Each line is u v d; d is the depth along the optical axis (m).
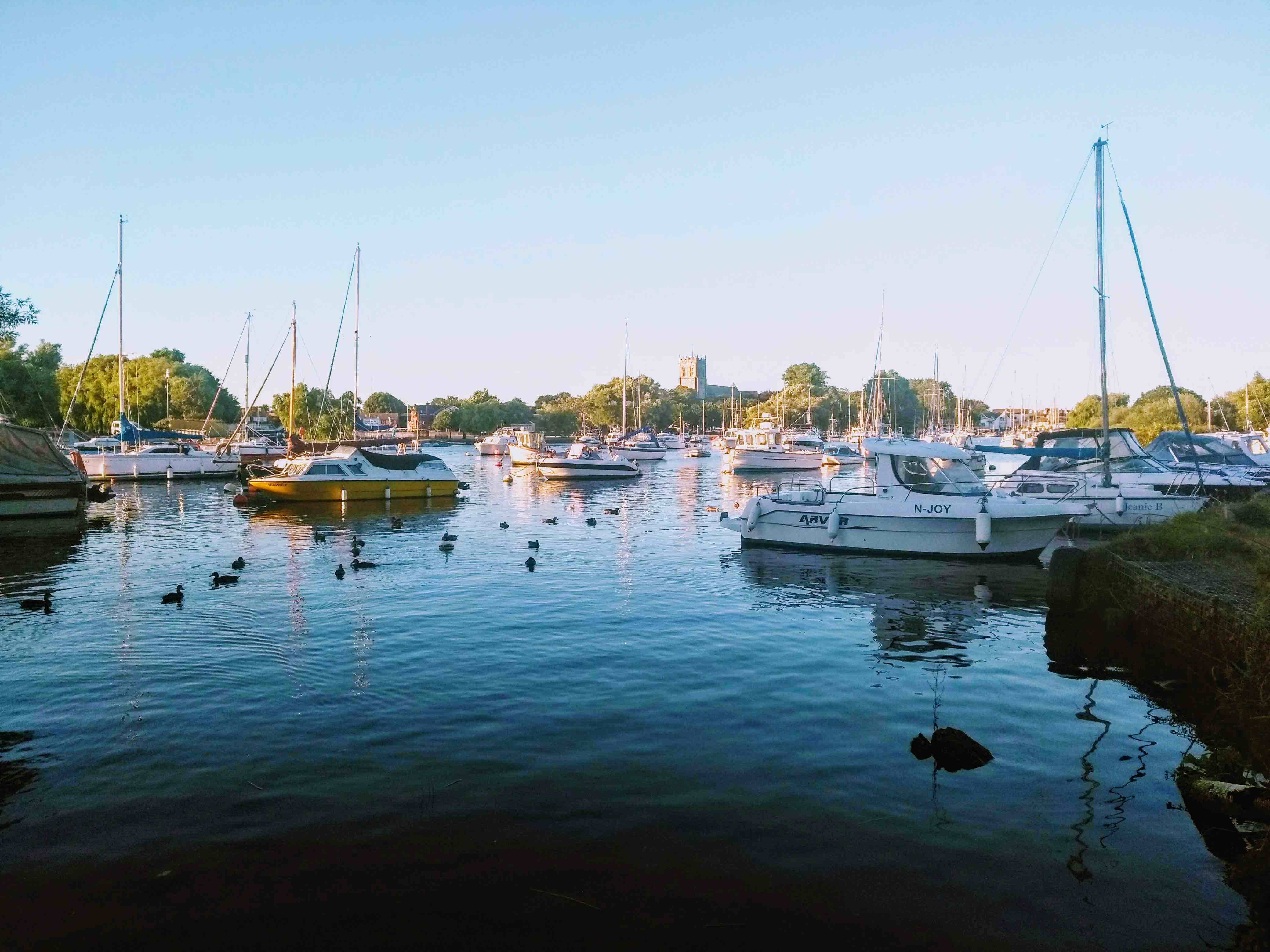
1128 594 15.83
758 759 10.38
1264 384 74.06
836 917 7.21
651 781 9.73
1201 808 9.16
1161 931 7.07
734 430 112.25
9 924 7.03
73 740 10.91
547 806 9.09
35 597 19.66
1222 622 12.35
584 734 11.19
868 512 26.12
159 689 12.94
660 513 40.06
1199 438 39.69
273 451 65.75
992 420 143.25
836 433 136.62
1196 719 11.80
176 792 9.39
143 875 7.74
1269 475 33.62
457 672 13.88
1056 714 12.02
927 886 7.67
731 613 18.30
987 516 24.33
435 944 6.82
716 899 7.45
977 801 9.30
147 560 25.23
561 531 33.06
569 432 160.50
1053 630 16.89
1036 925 7.14
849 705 12.38
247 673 13.76
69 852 8.12
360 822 8.71
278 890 7.52
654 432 120.31
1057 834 8.60
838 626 17.20
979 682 13.45
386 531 33.00
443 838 8.41
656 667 14.24
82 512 34.97
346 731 11.26
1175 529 18.97
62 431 54.88
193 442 69.06
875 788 9.60
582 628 16.92
